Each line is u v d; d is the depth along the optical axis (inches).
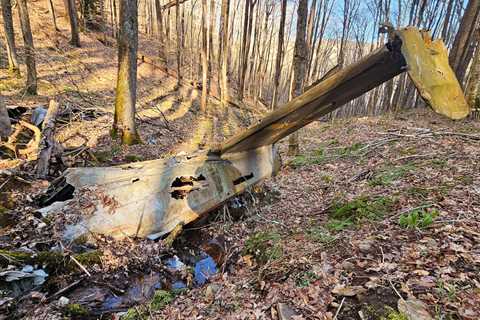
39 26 752.3
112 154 309.9
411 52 81.3
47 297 126.9
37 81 472.7
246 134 172.1
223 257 166.7
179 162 193.9
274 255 144.2
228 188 195.2
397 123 418.3
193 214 183.0
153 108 551.8
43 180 225.6
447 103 75.4
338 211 176.4
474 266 103.9
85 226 162.7
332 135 436.8
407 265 110.3
